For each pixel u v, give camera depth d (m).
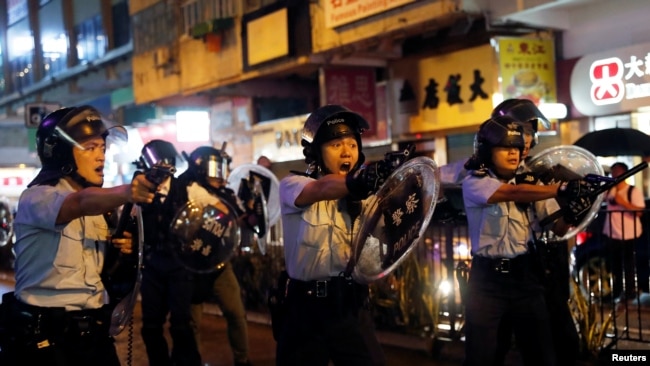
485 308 4.91
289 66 12.44
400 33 10.51
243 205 7.61
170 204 6.33
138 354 8.09
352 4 10.69
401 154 3.58
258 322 9.66
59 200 3.48
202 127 16.94
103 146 3.93
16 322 3.70
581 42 10.17
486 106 10.77
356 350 4.06
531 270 4.90
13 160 29.78
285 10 12.22
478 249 4.98
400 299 7.93
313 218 4.07
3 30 27.91
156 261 6.34
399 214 3.77
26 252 3.69
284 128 14.77
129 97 20.59
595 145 8.44
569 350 5.09
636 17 9.53
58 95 23.80
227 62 14.09
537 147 10.73
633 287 7.70
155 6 16.34
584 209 4.61
